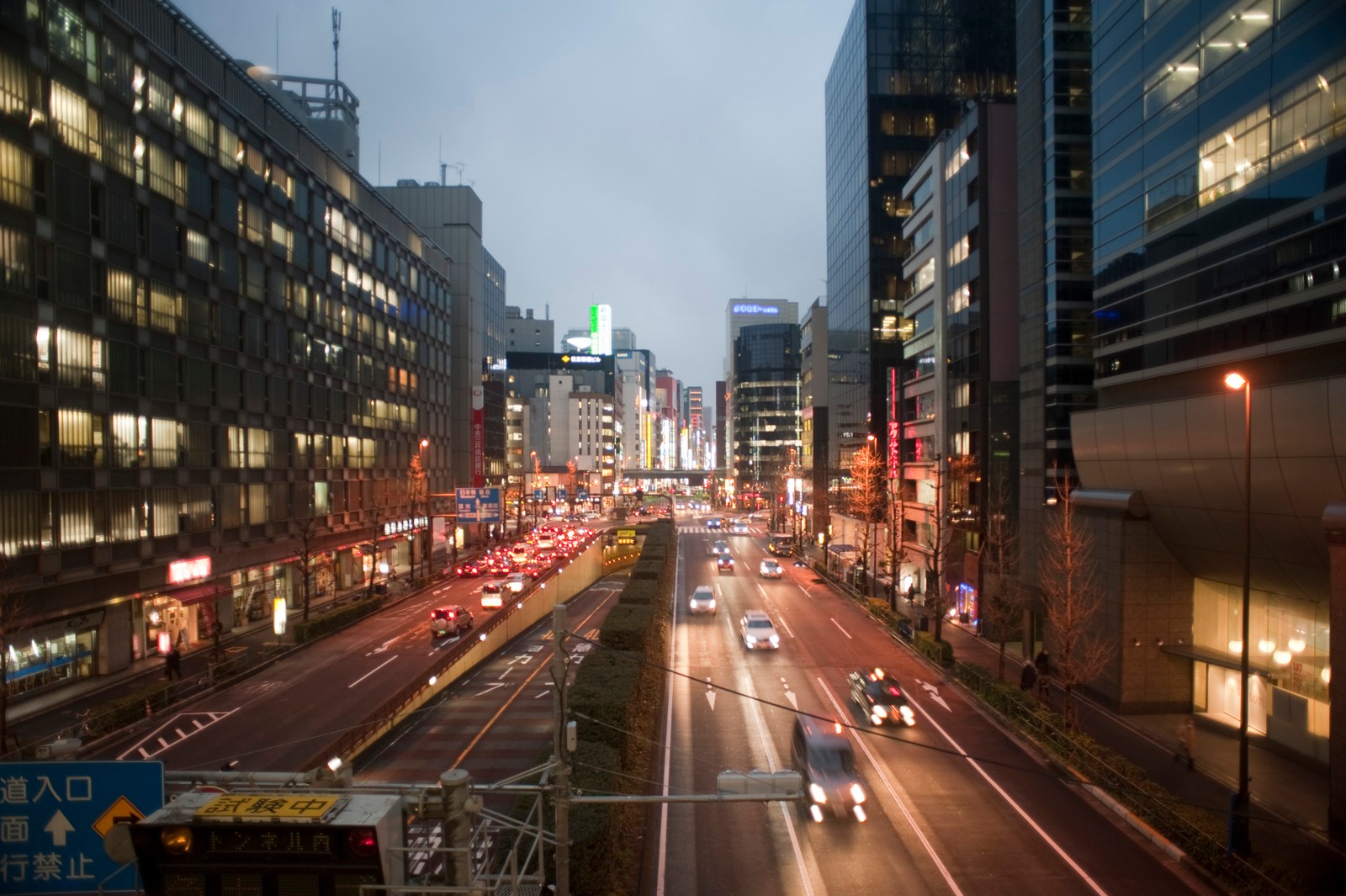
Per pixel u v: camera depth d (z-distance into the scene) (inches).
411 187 3969.0
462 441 3934.5
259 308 1956.2
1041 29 1604.3
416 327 3134.8
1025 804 829.8
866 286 3090.6
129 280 1481.3
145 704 1146.7
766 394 6830.7
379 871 341.4
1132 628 1109.7
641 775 842.2
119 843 356.5
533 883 518.6
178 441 1621.6
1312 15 848.9
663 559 2071.9
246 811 349.1
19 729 1097.4
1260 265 927.7
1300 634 938.7
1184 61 1074.7
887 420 3036.4
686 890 662.5
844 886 666.2
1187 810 740.0
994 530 1697.8
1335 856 679.7
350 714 1156.5
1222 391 941.8
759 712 1147.9
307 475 2202.3
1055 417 1509.6
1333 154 821.9
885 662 1454.2
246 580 1891.0
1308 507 823.7
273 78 3139.8
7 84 1216.8
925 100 3097.9
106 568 1400.1
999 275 1841.8
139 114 1518.2
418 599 2253.9
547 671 1456.7
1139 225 1183.6
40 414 1266.0
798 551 3302.2
